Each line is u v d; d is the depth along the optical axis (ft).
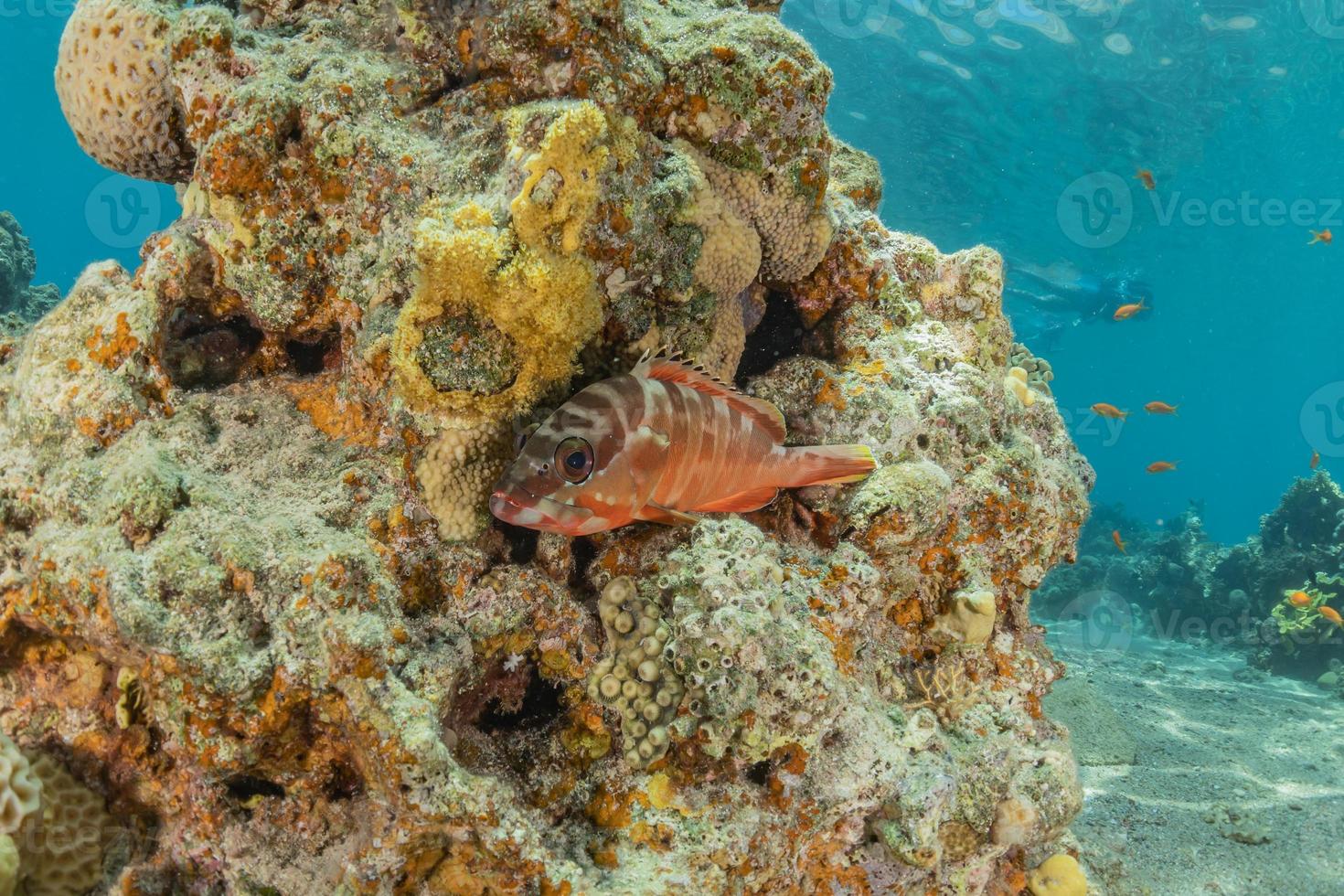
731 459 2.34
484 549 2.39
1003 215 27.50
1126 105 20.84
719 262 2.64
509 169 2.15
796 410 2.98
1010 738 2.84
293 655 1.91
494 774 2.23
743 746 2.21
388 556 2.20
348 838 2.07
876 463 2.58
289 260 2.31
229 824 2.06
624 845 2.19
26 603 2.05
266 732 1.91
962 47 19.34
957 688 2.80
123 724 2.09
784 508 2.83
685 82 2.55
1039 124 21.74
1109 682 8.08
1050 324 32.91
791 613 2.41
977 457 3.00
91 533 2.02
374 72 2.34
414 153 2.24
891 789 2.39
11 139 60.18
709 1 3.12
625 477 2.10
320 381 2.52
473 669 2.26
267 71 2.29
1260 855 4.31
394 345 2.17
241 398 2.42
